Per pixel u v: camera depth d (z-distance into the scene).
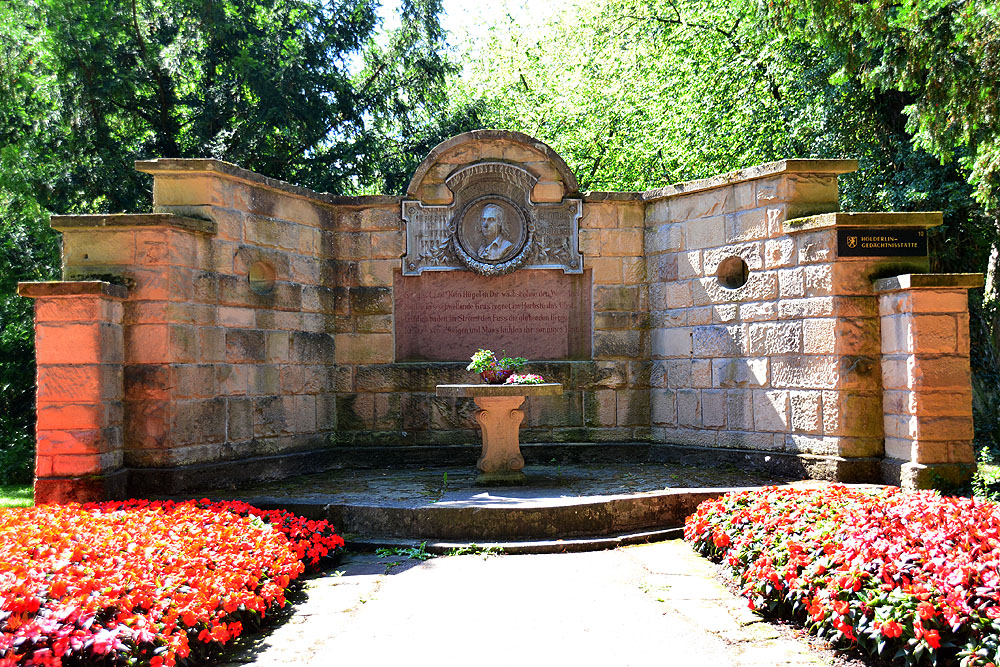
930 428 7.40
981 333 12.94
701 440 9.40
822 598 4.30
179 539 5.14
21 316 16.28
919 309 7.46
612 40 21.73
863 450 7.96
